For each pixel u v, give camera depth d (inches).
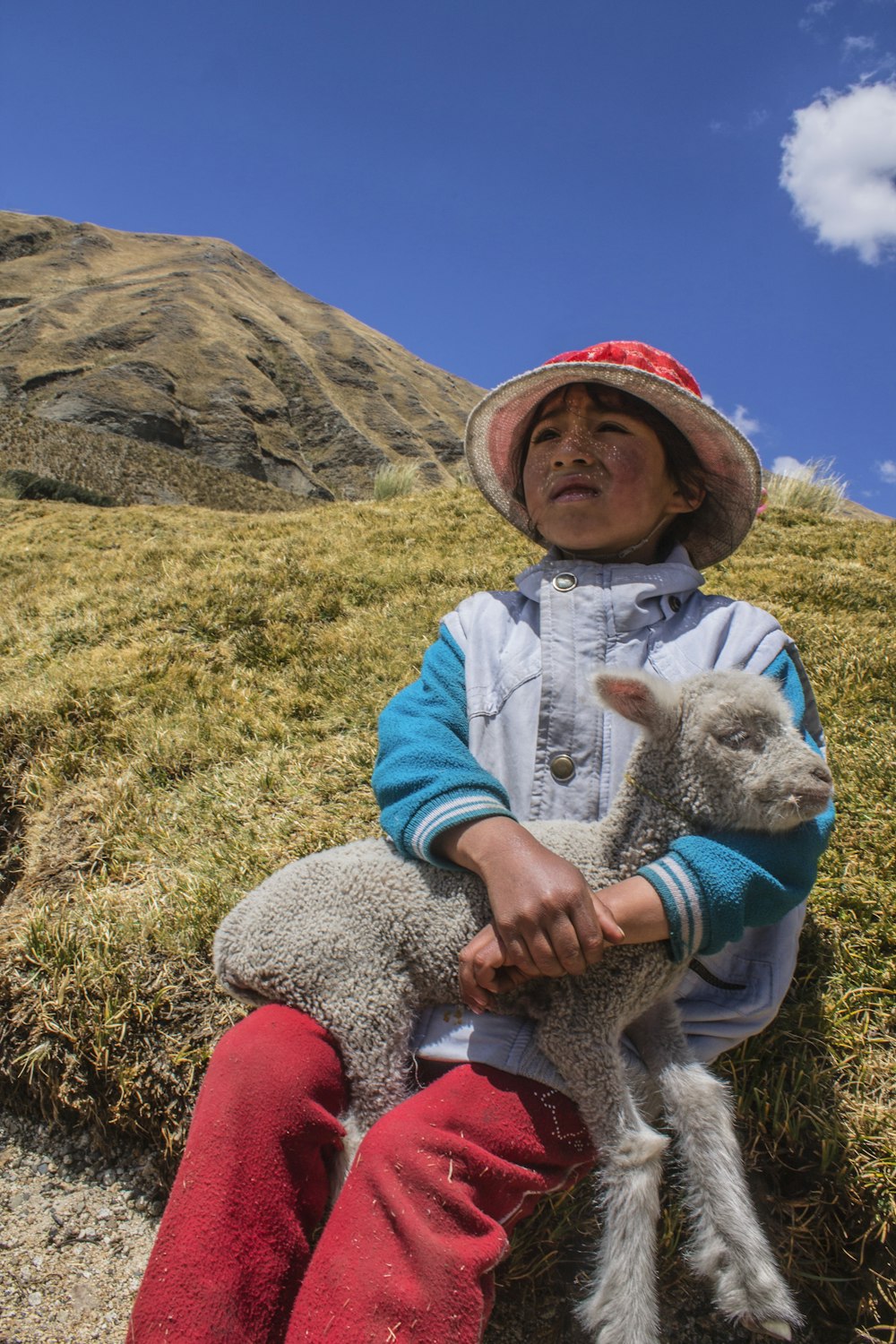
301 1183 58.6
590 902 57.7
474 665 78.8
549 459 79.1
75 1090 93.7
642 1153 56.4
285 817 122.6
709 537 90.3
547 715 72.6
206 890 107.6
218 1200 55.7
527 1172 57.9
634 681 62.9
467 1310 51.7
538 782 72.1
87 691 161.8
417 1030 64.2
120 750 147.3
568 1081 58.9
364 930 63.7
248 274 5575.8
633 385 76.5
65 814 132.1
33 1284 80.2
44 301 4254.4
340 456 4055.1
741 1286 54.2
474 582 206.8
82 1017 95.7
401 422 4584.2
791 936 71.9
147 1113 90.0
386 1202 54.0
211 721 151.5
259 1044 60.6
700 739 61.7
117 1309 78.2
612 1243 55.3
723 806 61.7
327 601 198.2
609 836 65.1
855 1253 74.2
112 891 113.4
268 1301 55.1
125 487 1760.6
